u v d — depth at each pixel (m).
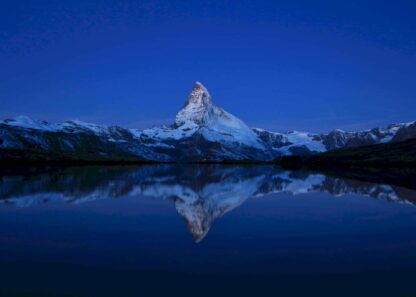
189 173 131.25
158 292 15.42
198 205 41.28
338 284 16.23
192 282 16.52
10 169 155.50
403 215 33.84
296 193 54.28
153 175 112.12
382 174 109.31
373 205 40.66
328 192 55.09
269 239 24.39
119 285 16.19
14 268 18.53
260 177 101.75
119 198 47.88
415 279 16.80
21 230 27.69
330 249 21.88
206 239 24.48
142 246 22.69
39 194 52.47
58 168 173.25
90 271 18.00
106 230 27.48
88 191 57.25
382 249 21.91
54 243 23.56
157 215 34.28
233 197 49.16
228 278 17.02
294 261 19.48
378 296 14.91
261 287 15.93
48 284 16.31
